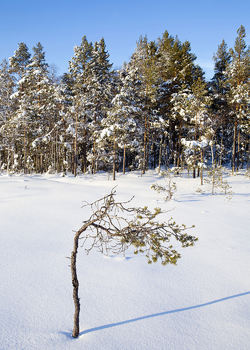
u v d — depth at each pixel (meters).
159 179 28.08
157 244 2.93
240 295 4.46
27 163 38.16
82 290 4.43
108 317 3.66
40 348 2.98
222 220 10.60
